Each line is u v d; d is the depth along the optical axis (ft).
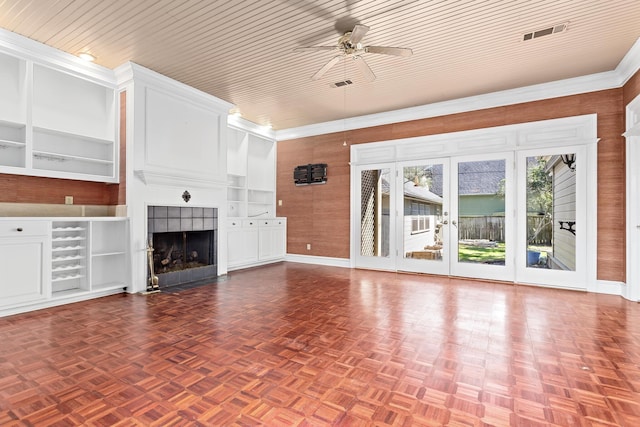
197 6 9.18
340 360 7.19
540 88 14.67
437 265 17.25
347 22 10.02
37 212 11.93
